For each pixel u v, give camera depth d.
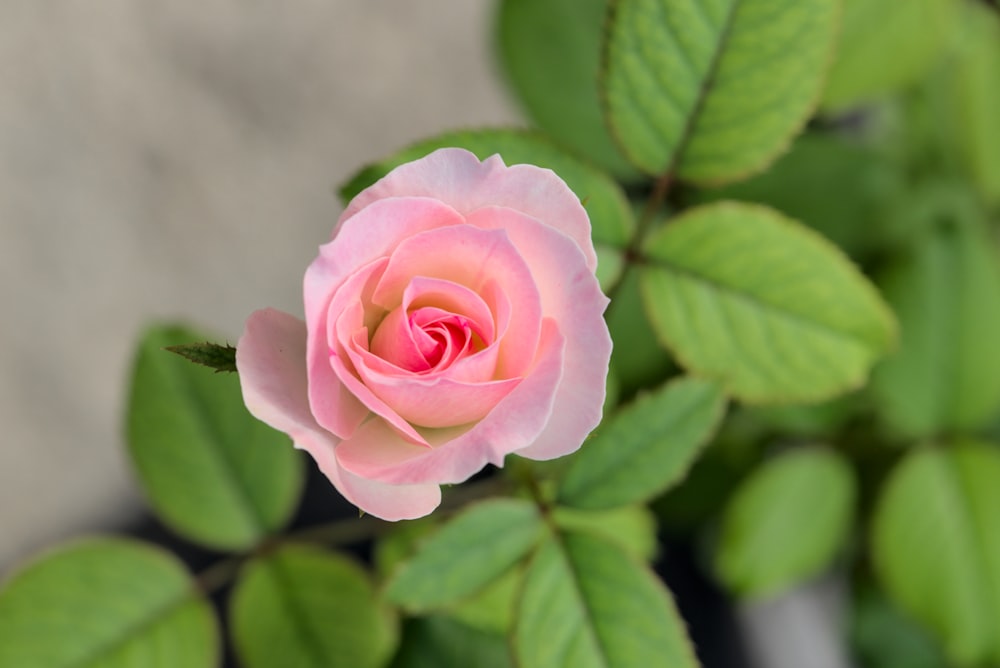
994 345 0.55
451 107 0.76
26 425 0.74
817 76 0.46
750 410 0.57
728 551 0.57
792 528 0.56
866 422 0.57
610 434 0.46
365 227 0.39
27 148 0.73
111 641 0.50
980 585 0.55
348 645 0.51
